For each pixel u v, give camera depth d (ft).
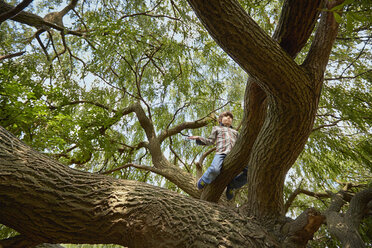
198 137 11.13
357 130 14.65
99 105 18.39
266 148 6.93
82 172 6.98
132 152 18.88
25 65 15.90
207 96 19.08
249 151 9.39
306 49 14.48
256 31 5.67
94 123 17.42
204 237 5.82
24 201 5.93
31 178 6.15
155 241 5.98
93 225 6.14
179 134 20.25
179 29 17.63
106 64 15.74
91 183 6.69
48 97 16.28
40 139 13.05
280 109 6.44
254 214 7.13
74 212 6.07
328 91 14.51
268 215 7.02
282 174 7.16
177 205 6.53
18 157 6.49
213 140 11.18
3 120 11.35
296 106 6.22
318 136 14.38
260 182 7.17
